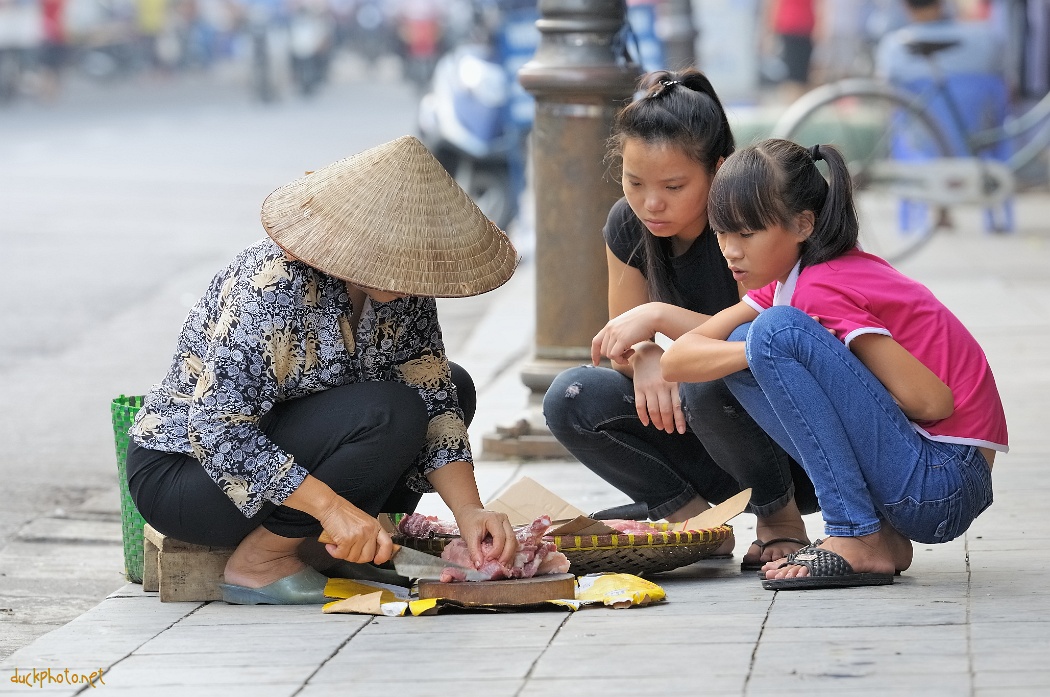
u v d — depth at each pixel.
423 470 10.21
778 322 9.28
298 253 9.13
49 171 44.09
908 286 9.55
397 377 10.24
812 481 9.72
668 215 10.09
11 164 45.81
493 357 21.30
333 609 9.62
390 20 95.31
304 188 9.48
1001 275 26.09
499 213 30.17
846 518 9.59
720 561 11.11
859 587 9.64
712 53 43.50
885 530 9.80
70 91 80.31
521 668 8.14
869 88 27.80
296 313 9.44
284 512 9.70
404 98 78.62
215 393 9.36
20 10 69.62
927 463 9.38
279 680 8.13
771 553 10.59
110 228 34.00
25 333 23.89
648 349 10.71
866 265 9.59
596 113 15.27
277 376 9.49
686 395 10.34
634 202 10.20
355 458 9.54
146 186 40.88
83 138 54.12
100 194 39.34
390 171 9.28
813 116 29.66
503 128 29.55
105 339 23.59
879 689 7.53
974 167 26.77
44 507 15.14
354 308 9.74
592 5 15.19
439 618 9.38
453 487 10.10
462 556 9.82
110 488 15.91
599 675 7.95
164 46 92.25
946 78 30.25
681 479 11.23
